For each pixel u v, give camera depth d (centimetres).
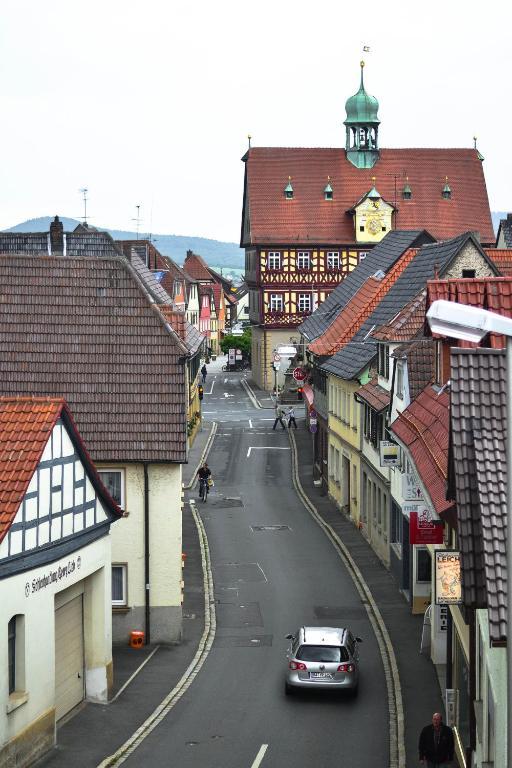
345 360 5691
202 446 7862
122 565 3672
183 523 5559
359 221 11225
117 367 3803
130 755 2670
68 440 2809
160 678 3316
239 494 6316
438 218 11506
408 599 4081
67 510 2806
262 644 3659
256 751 2702
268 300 11275
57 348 3850
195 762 2623
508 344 1450
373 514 4956
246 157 11544
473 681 2281
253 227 11244
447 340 3250
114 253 6506
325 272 11269
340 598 4206
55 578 2731
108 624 3109
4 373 3822
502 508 1847
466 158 11850
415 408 3547
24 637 2561
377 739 2788
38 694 2634
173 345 3825
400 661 3450
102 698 3064
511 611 1459
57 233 6456
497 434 1944
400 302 5125
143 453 3641
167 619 3681
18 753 2528
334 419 6069
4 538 2462
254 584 4409
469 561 1831
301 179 11462
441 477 2683
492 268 4656
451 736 2456
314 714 2983
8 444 2659
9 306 3916
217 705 3061
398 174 11606
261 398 10719
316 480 6650
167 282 11625
